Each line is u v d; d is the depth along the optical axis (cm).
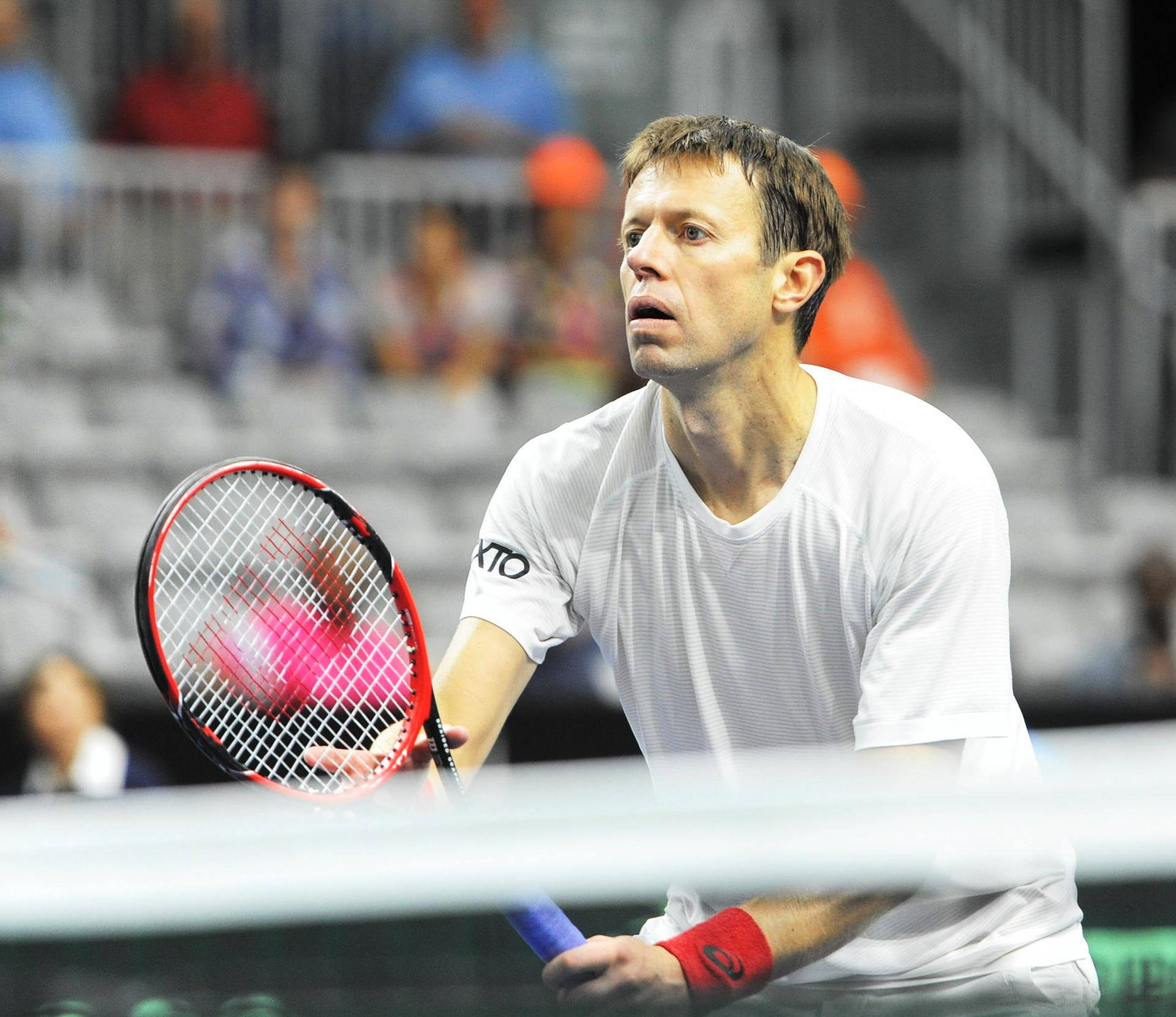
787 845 485
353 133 3150
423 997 504
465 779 766
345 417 2686
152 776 1602
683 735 784
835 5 3478
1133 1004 657
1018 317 3209
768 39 3441
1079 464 3027
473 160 2850
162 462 2536
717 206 689
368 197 2819
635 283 701
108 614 2270
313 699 768
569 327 2781
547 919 588
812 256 707
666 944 611
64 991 479
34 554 2262
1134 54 3431
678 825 483
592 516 760
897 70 3441
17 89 2691
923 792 499
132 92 2759
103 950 477
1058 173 3191
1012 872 702
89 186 2720
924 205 3416
